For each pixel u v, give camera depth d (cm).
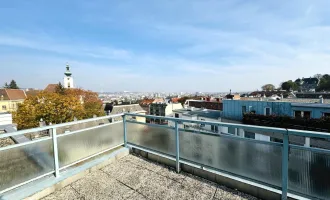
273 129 199
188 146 293
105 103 5206
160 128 334
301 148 189
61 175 275
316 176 181
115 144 386
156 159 346
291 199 196
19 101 4081
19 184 231
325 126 1062
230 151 246
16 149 229
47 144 263
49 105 2422
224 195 232
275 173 208
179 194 238
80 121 306
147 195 238
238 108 1670
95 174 301
